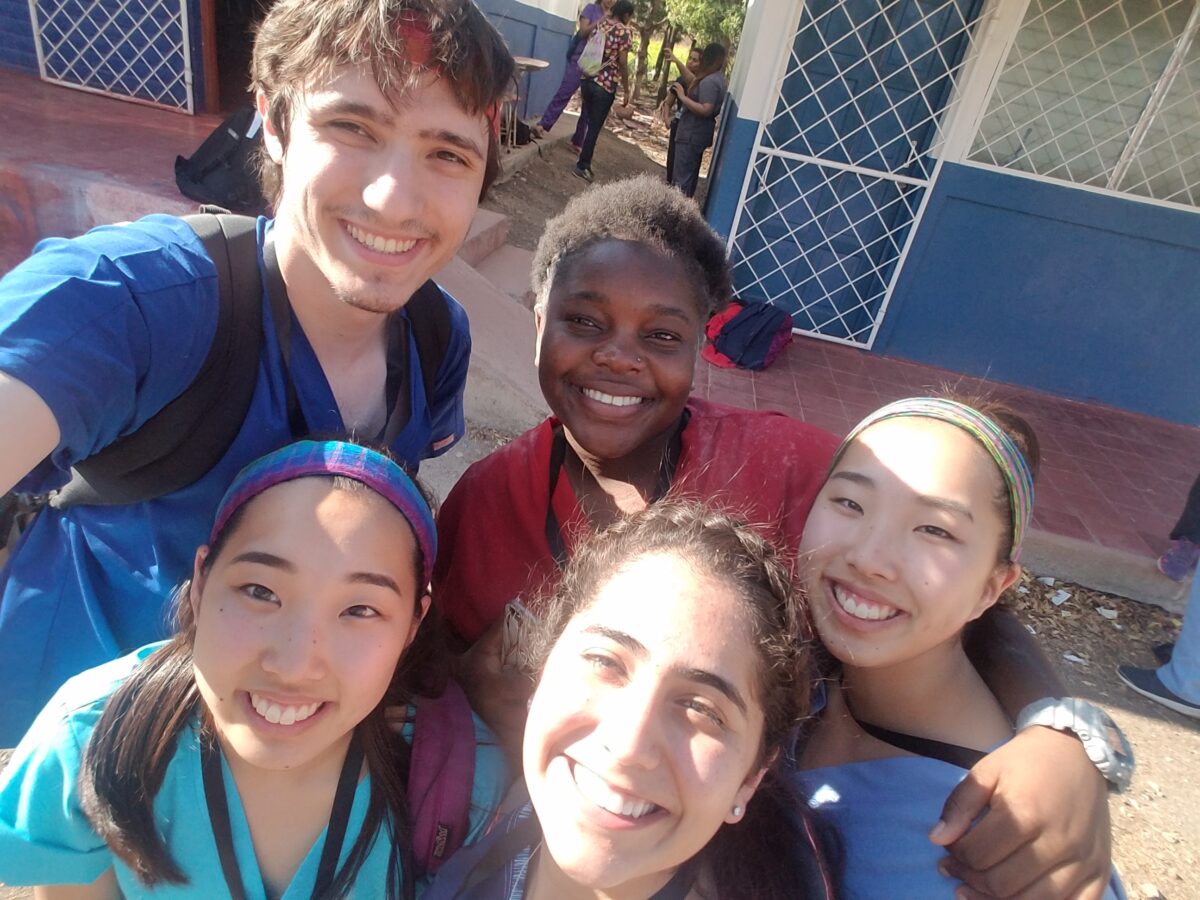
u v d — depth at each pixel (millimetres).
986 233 2924
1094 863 511
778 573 528
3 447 475
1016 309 3008
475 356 2076
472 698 696
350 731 616
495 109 621
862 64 2809
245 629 542
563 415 706
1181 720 1612
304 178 579
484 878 589
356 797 610
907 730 612
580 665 492
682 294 664
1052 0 2645
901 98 2838
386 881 614
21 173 2238
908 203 2973
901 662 593
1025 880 506
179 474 609
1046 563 2057
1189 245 2812
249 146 2092
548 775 496
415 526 599
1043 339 3037
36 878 609
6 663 668
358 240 595
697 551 519
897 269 2998
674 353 675
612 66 4695
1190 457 2699
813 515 604
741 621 490
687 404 776
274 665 531
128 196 2201
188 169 2193
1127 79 2701
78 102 3121
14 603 662
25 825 595
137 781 576
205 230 604
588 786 472
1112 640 1846
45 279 519
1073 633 1850
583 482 746
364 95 556
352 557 549
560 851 478
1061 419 2863
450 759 629
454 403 817
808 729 638
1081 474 2453
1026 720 584
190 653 601
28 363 488
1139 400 3045
